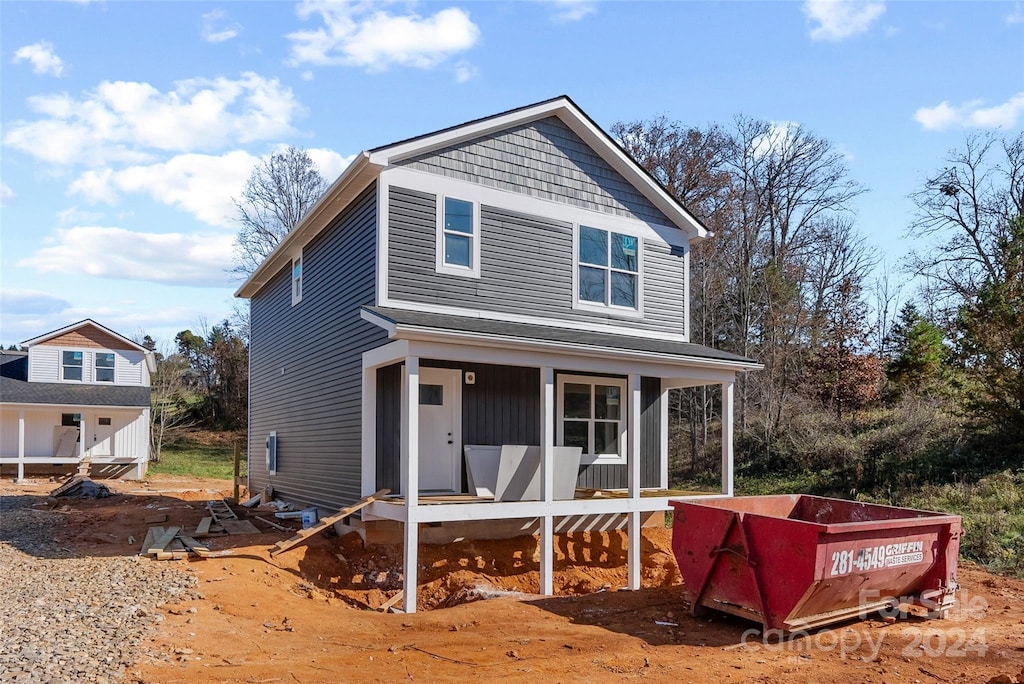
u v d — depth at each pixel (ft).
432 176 43.19
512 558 44.80
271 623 28.19
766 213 133.08
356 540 43.47
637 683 20.43
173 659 22.41
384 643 25.43
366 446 42.60
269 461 64.39
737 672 21.61
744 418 92.48
